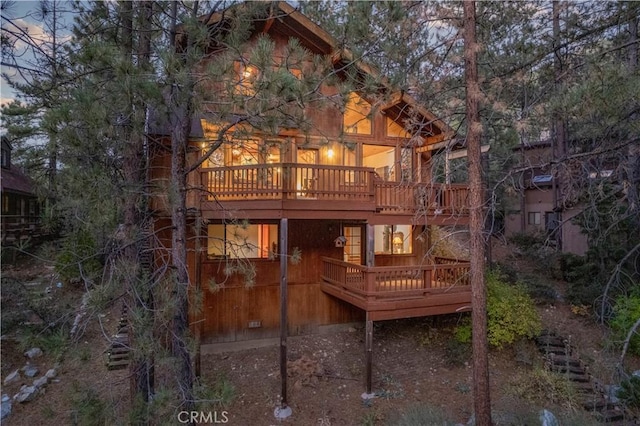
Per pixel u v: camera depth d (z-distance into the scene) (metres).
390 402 8.01
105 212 4.26
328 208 9.10
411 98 8.75
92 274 4.68
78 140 4.15
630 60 7.82
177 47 6.16
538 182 18.88
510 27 8.86
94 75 4.88
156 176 8.44
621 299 10.15
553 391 8.16
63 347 4.23
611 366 7.01
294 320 11.03
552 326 11.14
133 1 5.67
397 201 9.96
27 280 10.16
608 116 5.68
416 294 9.20
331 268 10.86
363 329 11.61
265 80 4.80
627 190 7.25
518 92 7.62
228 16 6.07
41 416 6.52
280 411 7.56
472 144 6.62
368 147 11.77
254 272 7.13
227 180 9.15
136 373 4.99
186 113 5.29
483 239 6.60
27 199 17.66
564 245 15.91
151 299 4.87
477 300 6.47
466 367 9.60
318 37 9.84
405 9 6.16
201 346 10.04
